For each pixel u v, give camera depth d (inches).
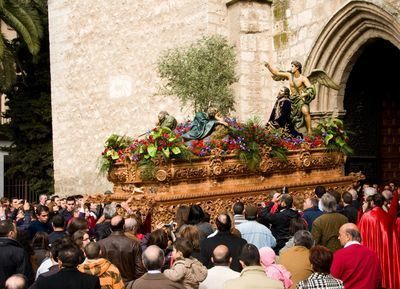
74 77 856.3
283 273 212.8
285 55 645.9
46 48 1027.9
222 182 442.3
